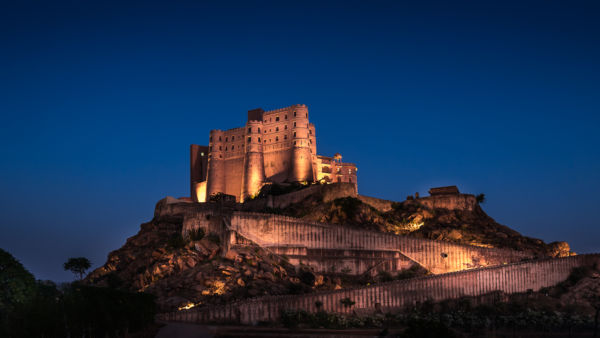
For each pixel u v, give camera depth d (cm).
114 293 5984
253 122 17288
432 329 5847
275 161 16950
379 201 14112
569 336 6969
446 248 10575
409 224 13125
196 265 9600
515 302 9262
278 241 10356
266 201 14450
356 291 8219
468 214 14112
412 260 10438
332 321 7275
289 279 9269
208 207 14888
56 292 5419
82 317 5144
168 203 15075
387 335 6378
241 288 8494
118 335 5484
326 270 10062
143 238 13625
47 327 4753
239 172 17500
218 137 18062
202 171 18800
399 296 8556
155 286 8869
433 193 14925
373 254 10388
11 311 4591
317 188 13925
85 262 11481
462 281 9162
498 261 10788
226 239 10069
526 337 6950
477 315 8169
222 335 5997
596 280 9862
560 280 10269
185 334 5903
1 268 4781
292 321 7131
